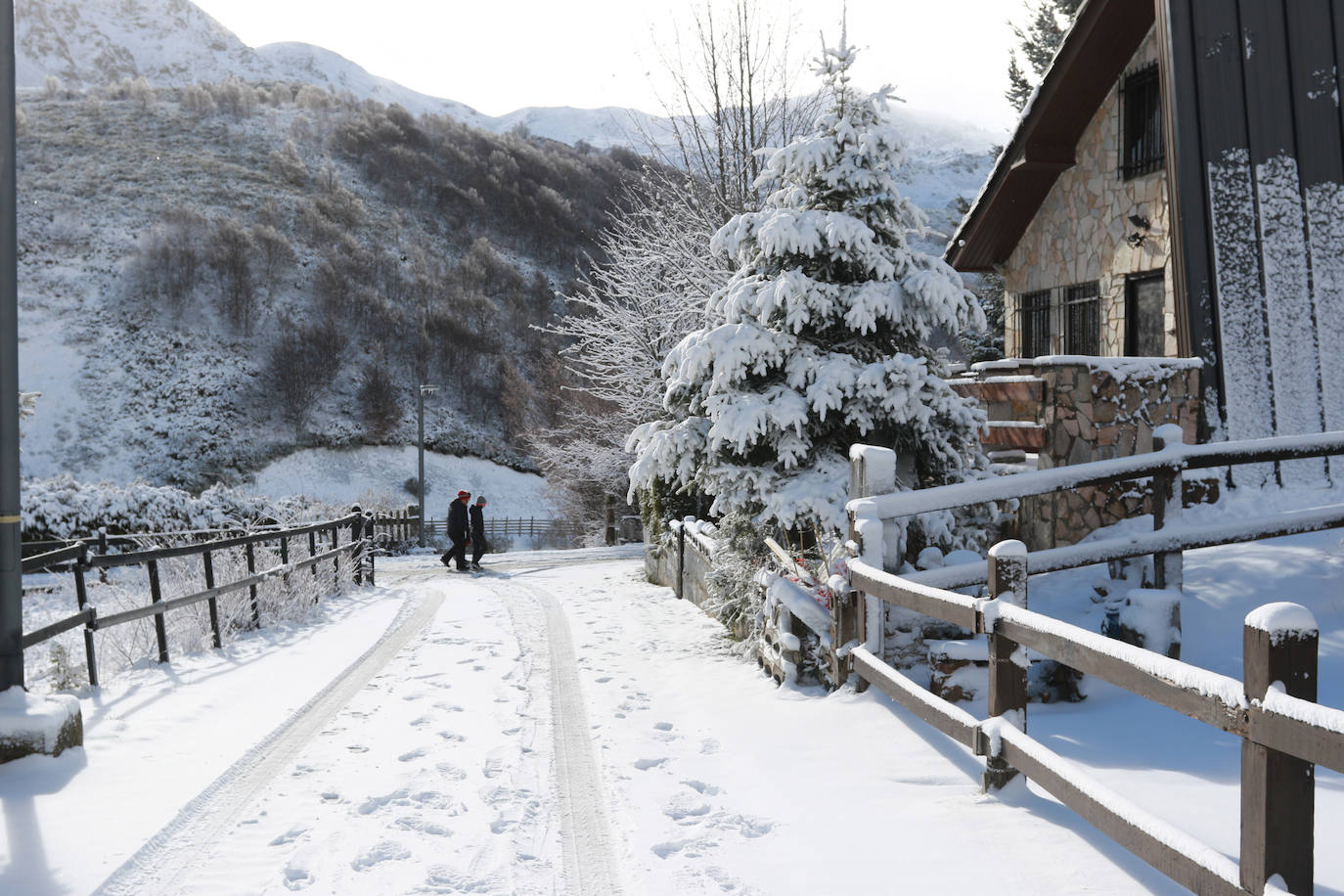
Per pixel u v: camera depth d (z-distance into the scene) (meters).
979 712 5.59
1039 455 8.75
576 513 34.06
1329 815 3.73
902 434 8.12
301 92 121.44
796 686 6.66
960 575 6.04
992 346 19.67
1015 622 4.04
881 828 4.07
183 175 95.50
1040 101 12.80
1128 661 3.19
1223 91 9.62
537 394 41.25
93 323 73.31
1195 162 9.49
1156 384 8.77
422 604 12.69
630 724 6.07
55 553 6.61
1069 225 13.65
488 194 104.31
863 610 6.11
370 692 7.03
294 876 3.79
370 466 68.19
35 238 80.94
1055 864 3.54
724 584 9.14
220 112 112.62
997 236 14.96
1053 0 26.75
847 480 7.84
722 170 17.44
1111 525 8.38
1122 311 12.45
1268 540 7.77
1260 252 9.48
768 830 4.17
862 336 8.30
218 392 69.94
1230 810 3.87
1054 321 14.20
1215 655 6.07
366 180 103.44
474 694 6.96
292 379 71.25
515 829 4.26
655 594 13.28
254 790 4.79
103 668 7.81
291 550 12.97
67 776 4.96
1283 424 9.23
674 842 4.05
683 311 18.28
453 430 72.75
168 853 4.02
